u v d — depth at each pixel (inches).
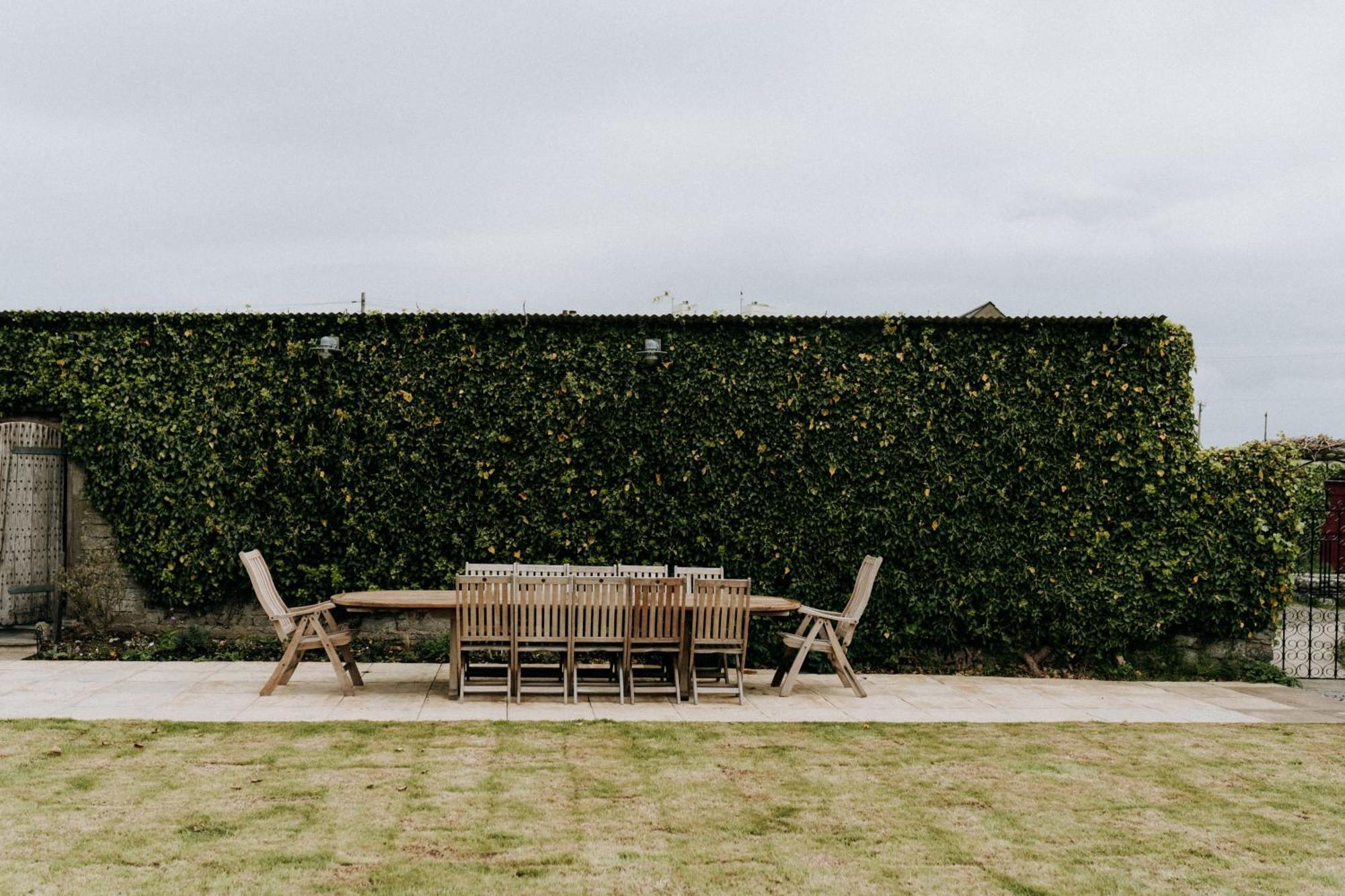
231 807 203.9
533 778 232.2
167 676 354.3
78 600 398.9
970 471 404.5
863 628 404.5
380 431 402.0
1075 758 264.8
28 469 402.6
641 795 221.3
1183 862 187.3
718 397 403.2
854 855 186.2
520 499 401.7
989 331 407.5
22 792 211.2
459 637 319.0
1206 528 403.5
